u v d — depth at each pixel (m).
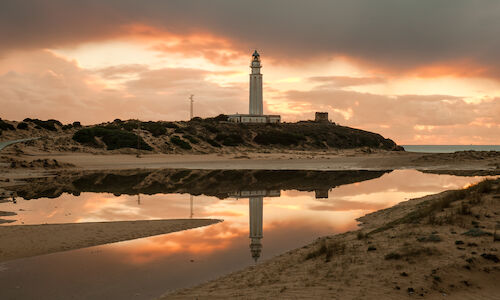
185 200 30.78
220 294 9.91
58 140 87.75
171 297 10.29
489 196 14.12
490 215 12.09
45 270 13.08
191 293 10.45
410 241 11.00
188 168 62.09
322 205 27.33
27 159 64.88
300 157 87.06
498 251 9.22
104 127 105.19
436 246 10.04
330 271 10.00
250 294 9.36
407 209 19.56
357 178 46.88
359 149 121.06
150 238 17.88
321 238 16.80
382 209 23.98
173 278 12.12
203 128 117.88
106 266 13.52
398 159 71.44
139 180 45.72
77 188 38.44
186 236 18.28
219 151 100.06
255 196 32.84
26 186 39.38
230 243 16.81
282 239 17.34
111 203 29.12
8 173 50.88
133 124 108.88
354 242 12.72
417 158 69.62
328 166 65.00
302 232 18.73
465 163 60.25
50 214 24.03
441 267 8.84
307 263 11.51
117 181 44.69
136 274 12.58
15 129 107.88
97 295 10.78
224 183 42.75
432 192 33.00
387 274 9.04
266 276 11.05
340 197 31.20
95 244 16.66
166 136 102.69
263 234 18.50
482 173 49.06
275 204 28.27
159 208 26.78
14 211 25.00
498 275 8.28
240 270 12.63
